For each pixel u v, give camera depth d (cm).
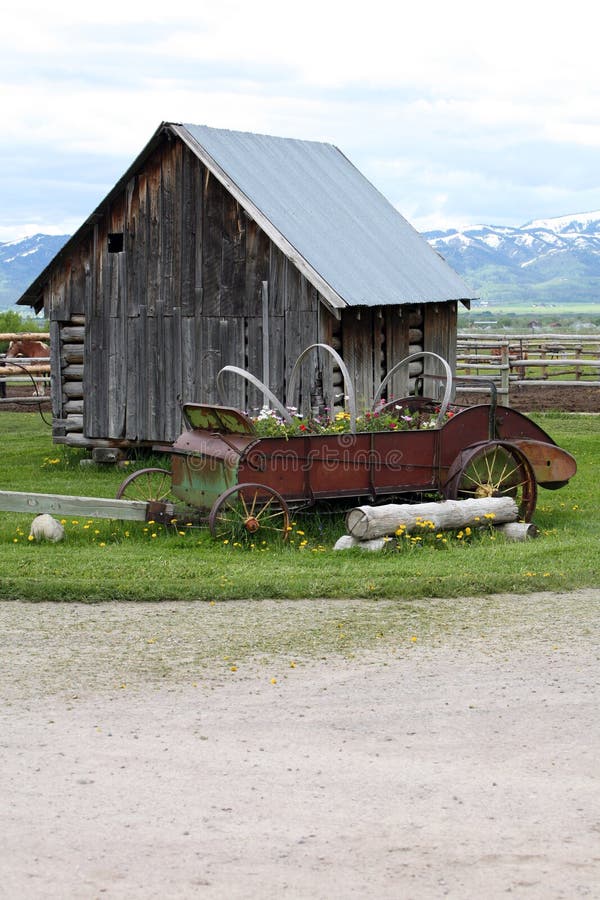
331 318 1806
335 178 2230
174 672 800
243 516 1255
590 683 779
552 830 553
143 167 1991
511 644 879
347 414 1518
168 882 502
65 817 564
